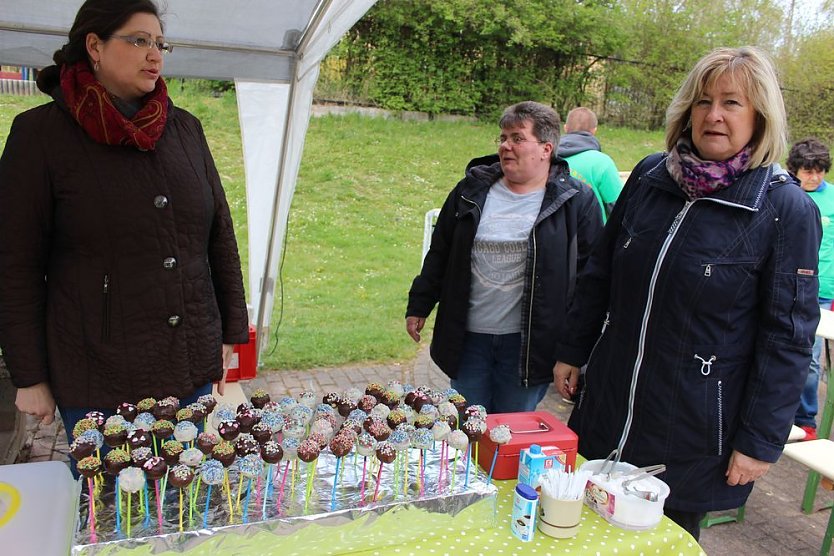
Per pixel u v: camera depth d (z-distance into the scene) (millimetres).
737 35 14273
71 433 1902
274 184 4027
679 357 1871
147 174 1837
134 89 1800
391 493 1562
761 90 1752
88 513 1417
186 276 1941
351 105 11852
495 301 2736
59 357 1842
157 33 1773
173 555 1363
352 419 1671
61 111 1770
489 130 12008
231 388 3547
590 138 4230
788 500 3557
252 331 3662
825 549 2975
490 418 1955
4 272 1751
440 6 11547
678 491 1951
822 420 3387
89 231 1785
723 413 1872
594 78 13445
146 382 1912
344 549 1479
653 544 1597
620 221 2152
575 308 2293
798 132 14992
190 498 1433
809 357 1812
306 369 4852
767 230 1792
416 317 3033
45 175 1740
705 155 1873
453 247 2811
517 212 2725
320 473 1648
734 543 3158
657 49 13633
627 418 1984
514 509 1573
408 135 11359
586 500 1722
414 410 1791
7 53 3002
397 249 7895
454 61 12164
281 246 4246
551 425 1924
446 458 1739
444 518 1552
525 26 12148
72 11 2793
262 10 3037
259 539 1414
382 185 9656
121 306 1848
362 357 5117
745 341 1862
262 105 3859
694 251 1840
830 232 4219
